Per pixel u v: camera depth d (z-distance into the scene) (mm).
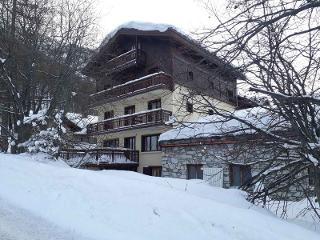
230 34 5629
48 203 6664
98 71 21094
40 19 17797
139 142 28500
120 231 5285
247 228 5500
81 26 18797
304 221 8094
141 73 27328
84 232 5234
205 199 6977
